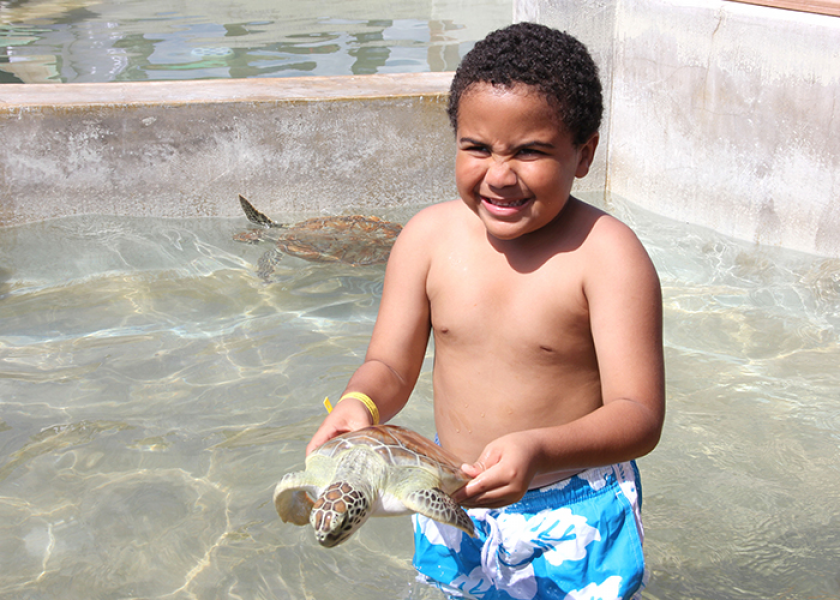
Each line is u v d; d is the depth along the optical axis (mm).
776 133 3467
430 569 1662
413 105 4207
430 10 8914
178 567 1882
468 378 1538
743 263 3484
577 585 1511
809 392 2553
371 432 1353
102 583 1830
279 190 4320
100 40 7367
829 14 3236
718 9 3551
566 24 4102
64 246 3881
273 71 6230
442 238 1588
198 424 2459
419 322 1631
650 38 3951
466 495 1247
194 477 2209
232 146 4195
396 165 4332
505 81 1253
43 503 2104
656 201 4164
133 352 2906
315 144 4238
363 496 1178
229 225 4191
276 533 1997
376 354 1623
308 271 3621
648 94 4055
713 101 3695
